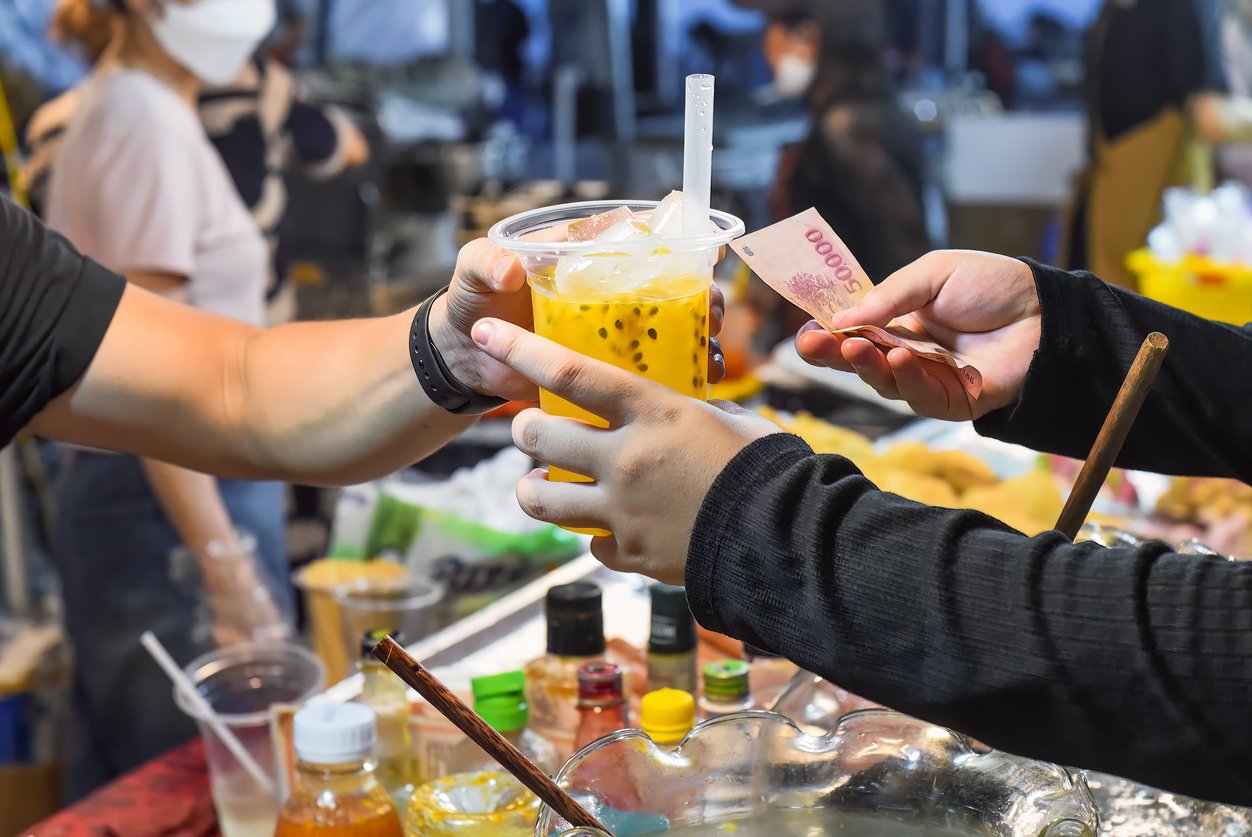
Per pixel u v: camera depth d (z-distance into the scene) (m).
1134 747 0.59
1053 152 4.25
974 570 0.61
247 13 2.23
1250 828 0.78
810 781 0.69
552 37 5.16
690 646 1.09
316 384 1.11
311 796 0.95
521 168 4.91
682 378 0.73
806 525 0.64
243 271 2.30
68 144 2.16
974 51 5.09
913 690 0.62
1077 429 0.96
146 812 1.21
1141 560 0.61
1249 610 0.58
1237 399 0.92
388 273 3.26
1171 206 2.49
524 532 1.67
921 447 1.79
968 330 0.98
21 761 2.41
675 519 0.67
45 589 2.81
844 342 0.92
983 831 0.65
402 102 4.18
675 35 5.42
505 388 0.99
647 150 5.19
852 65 3.19
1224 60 3.26
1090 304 0.94
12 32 2.92
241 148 2.38
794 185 3.29
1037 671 0.59
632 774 0.71
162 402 1.15
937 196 3.50
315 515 2.62
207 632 2.13
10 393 1.12
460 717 0.67
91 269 1.16
